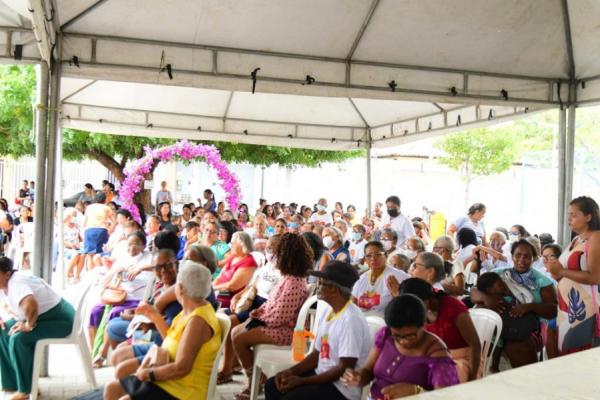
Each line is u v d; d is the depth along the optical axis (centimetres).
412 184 2598
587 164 1953
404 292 358
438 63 683
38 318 482
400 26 631
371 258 508
